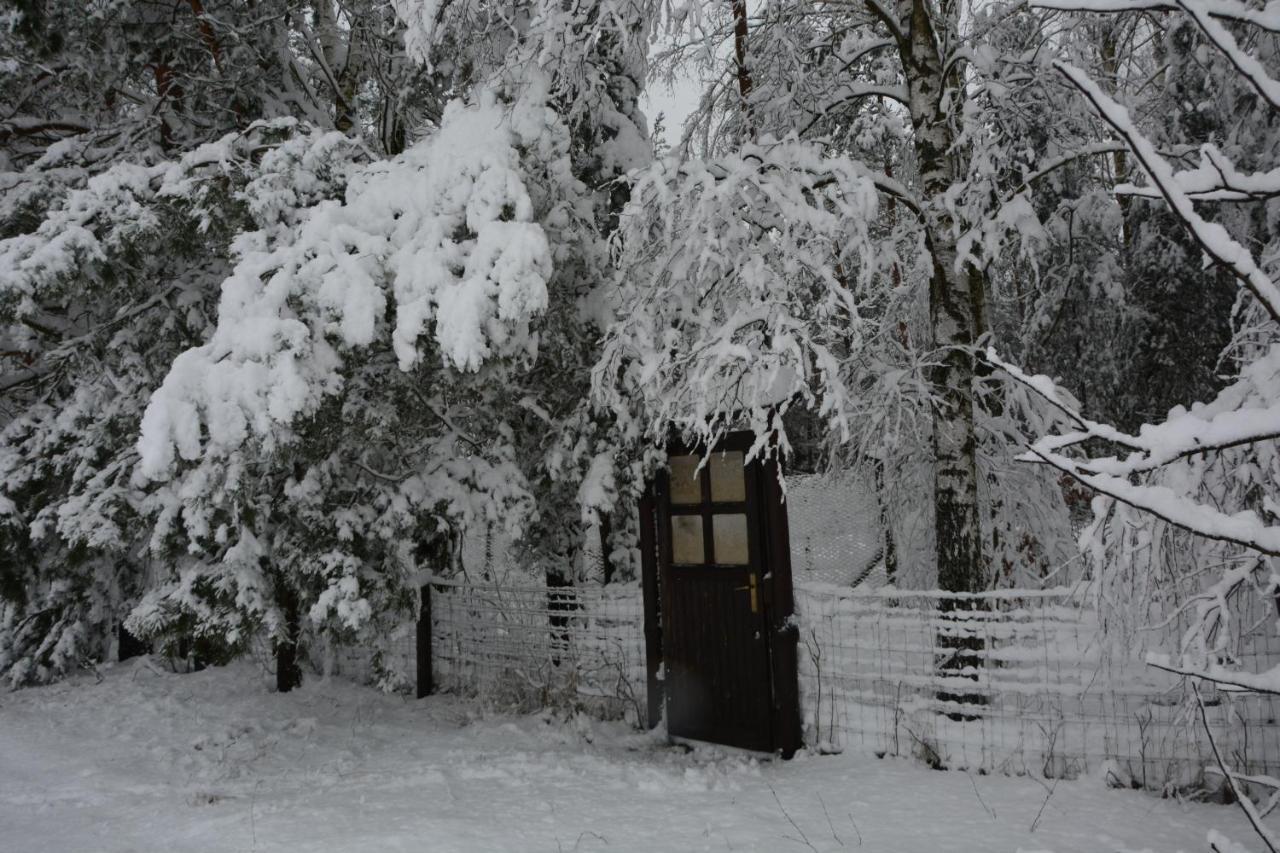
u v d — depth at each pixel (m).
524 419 8.27
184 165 6.79
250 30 9.84
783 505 6.02
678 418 6.04
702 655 6.41
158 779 5.96
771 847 4.23
